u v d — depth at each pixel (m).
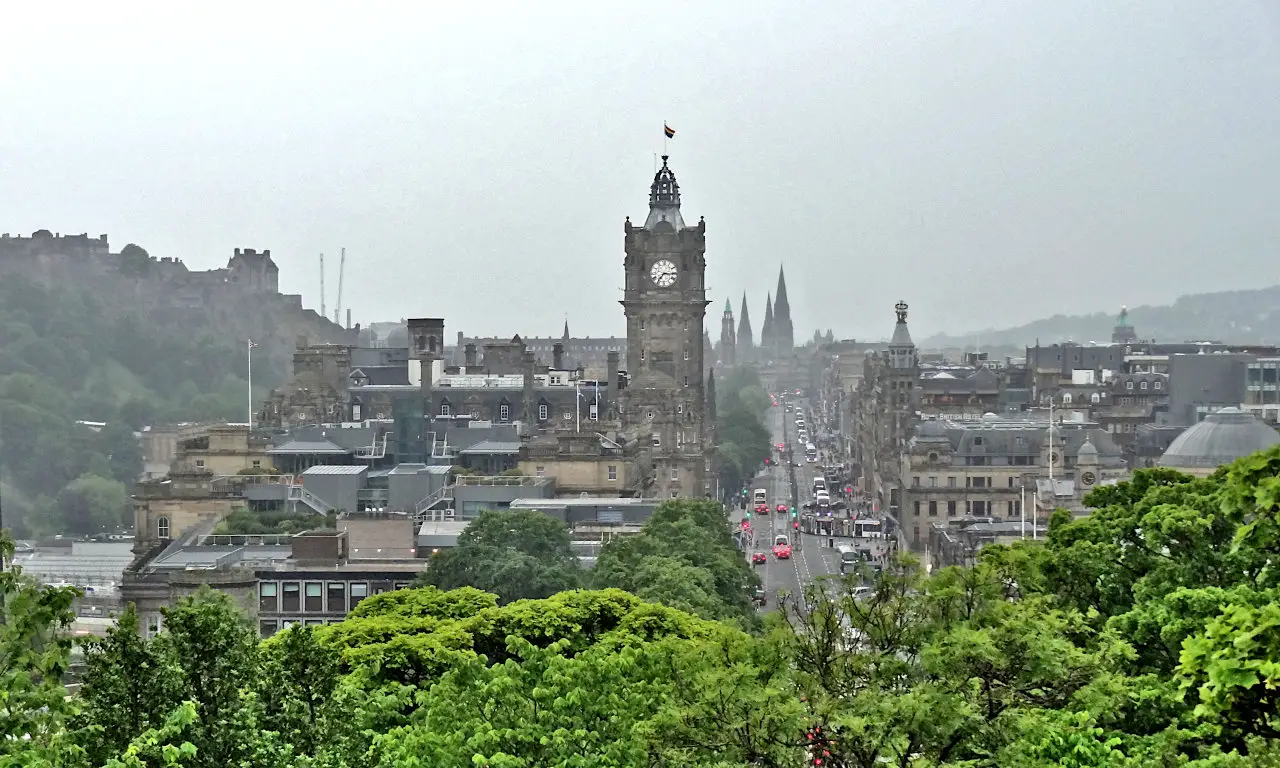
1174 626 95.12
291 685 85.06
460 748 93.12
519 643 109.19
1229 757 74.19
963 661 84.69
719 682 85.31
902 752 81.06
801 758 83.25
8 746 71.75
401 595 145.38
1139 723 92.75
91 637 81.50
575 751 95.75
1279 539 67.19
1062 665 86.00
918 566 98.75
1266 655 62.69
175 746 76.94
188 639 82.62
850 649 90.88
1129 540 121.81
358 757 83.81
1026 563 116.44
